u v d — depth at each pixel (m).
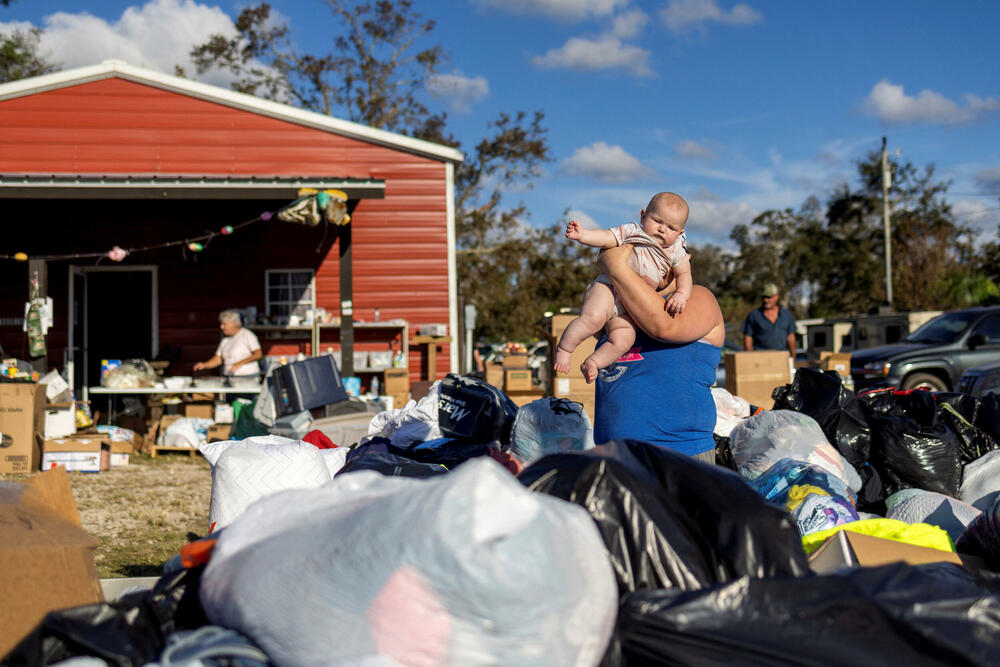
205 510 6.99
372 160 13.16
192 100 12.87
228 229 11.02
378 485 2.36
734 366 8.02
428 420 5.16
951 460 4.71
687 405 3.19
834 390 4.96
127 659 2.10
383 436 5.18
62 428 9.83
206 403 11.48
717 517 2.40
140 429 12.11
